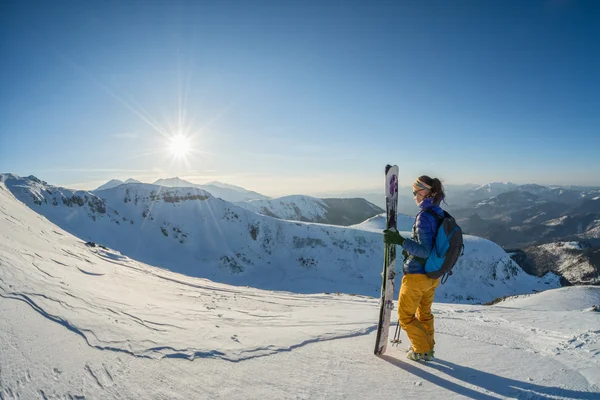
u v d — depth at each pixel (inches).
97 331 131.8
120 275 429.4
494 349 145.8
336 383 107.7
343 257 3211.1
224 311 284.2
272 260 3152.1
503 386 107.0
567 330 187.8
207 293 506.9
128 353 118.3
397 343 155.3
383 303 136.1
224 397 95.0
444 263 120.3
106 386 95.1
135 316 170.7
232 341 147.5
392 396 99.7
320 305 478.0
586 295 802.2
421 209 128.2
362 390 103.3
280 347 140.0
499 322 236.8
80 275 276.4
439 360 131.5
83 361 105.7
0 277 155.9
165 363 114.7
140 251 2640.3
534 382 110.0
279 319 236.7
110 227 2741.1
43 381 90.3
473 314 300.4
